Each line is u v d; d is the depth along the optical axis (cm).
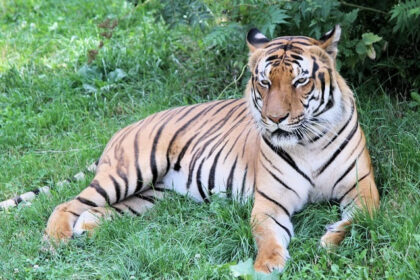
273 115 859
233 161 1007
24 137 1298
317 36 1163
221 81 1375
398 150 1062
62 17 1775
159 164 1054
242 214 968
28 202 1075
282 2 1188
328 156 920
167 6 1277
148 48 1522
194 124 1062
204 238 933
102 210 1018
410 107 1188
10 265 895
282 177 930
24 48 1633
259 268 833
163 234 952
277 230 909
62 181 1140
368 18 1262
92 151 1216
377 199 930
